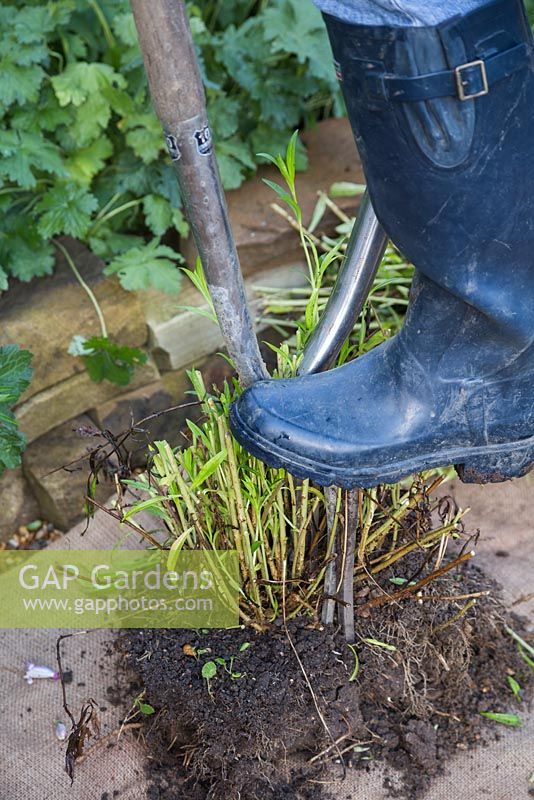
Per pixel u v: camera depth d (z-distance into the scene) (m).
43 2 2.02
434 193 1.27
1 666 1.66
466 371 1.39
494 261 1.31
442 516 1.61
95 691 1.62
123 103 1.99
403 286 2.05
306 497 1.48
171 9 1.23
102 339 1.85
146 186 2.04
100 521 1.80
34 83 1.92
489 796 1.53
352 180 2.12
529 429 1.43
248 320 1.40
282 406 1.40
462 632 1.58
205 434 1.52
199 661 1.54
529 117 1.26
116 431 1.95
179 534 1.53
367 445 1.40
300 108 2.16
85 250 2.01
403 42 1.22
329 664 1.53
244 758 1.52
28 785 1.55
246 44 2.10
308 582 1.55
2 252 1.95
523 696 1.61
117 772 1.56
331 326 1.45
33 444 1.92
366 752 1.56
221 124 2.07
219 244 1.34
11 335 1.86
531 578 1.72
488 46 1.23
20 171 1.90
